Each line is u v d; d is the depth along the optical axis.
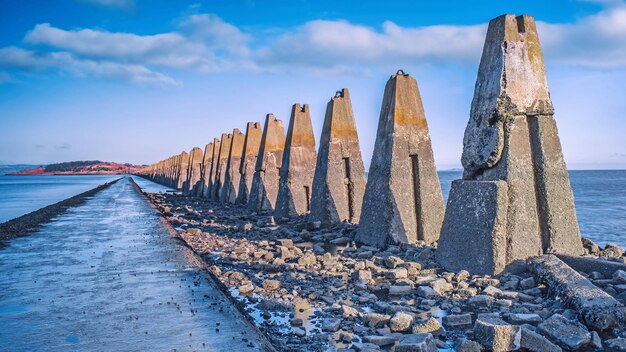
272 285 7.98
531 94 8.47
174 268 9.35
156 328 5.75
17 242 13.66
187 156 54.88
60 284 8.18
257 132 26.91
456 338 5.50
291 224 16.88
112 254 11.23
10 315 6.42
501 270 7.80
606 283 6.72
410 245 10.91
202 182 39.56
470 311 6.38
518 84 8.43
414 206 11.70
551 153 8.48
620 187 62.34
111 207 27.36
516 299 6.68
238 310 6.56
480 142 8.63
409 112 11.77
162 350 5.04
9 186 85.25
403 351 4.80
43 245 12.97
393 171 11.40
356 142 16.08
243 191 26.48
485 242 7.96
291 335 5.77
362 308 6.82
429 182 11.73
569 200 8.49
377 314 6.07
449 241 8.84
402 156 11.55
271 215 21.06
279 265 9.69
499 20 8.66
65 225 18.09
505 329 5.03
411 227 11.40
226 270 9.77
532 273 7.43
